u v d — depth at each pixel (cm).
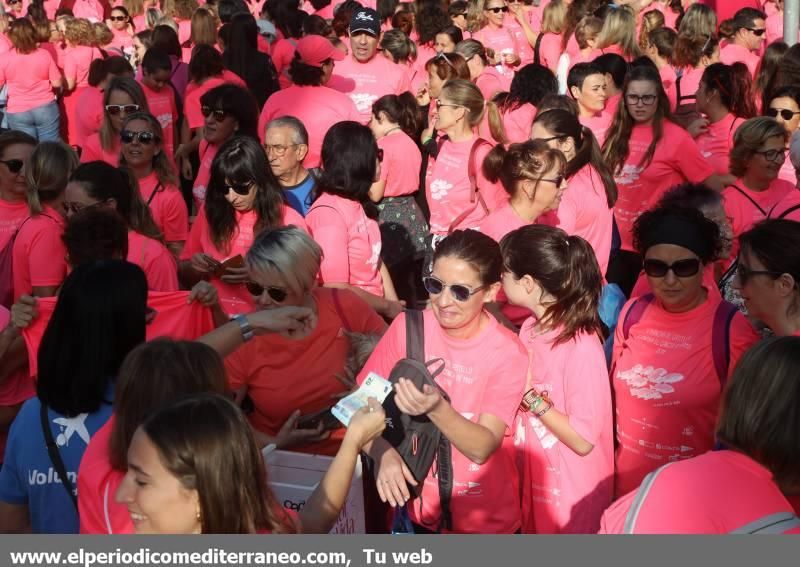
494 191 620
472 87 633
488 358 332
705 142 711
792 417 229
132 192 463
